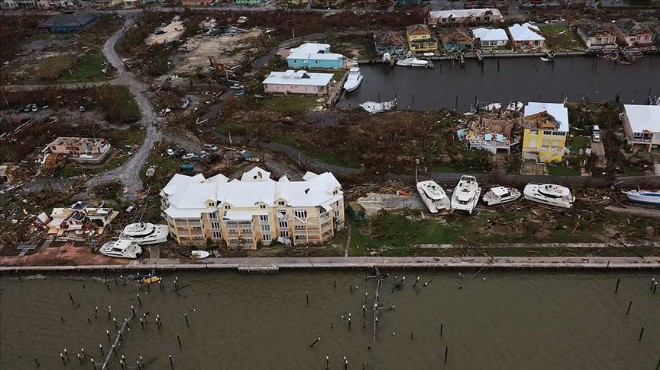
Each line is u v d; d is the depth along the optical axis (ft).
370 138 463.42
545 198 375.45
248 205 347.56
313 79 570.87
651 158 417.28
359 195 399.65
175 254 355.56
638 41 636.07
